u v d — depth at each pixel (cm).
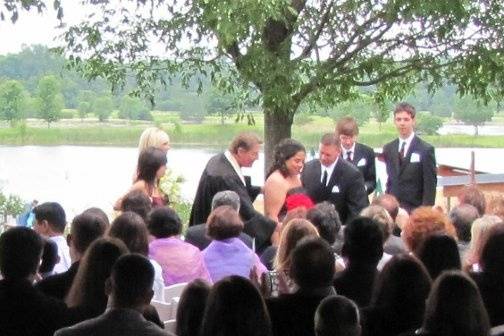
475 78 1238
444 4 1135
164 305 619
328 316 428
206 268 705
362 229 584
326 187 1029
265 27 1177
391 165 1102
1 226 1230
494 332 507
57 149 1698
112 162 1648
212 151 1631
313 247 520
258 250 903
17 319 498
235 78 1245
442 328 459
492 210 850
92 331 436
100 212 679
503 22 1236
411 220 680
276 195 965
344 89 1255
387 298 521
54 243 662
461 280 466
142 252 619
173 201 959
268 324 455
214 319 452
